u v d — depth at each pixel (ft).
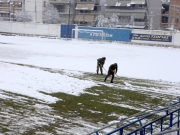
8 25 229.45
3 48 130.41
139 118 35.06
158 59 118.73
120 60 111.34
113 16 272.10
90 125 40.88
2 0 328.08
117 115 46.68
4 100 47.21
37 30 222.69
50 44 162.30
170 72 91.61
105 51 140.05
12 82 58.54
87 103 51.49
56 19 281.54
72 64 96.48
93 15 301.22
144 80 77.71
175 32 184.65
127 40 196.54
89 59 110.11
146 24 276.62
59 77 68.44
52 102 49.52
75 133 37.35
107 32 201.67
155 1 280.92
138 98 58.03
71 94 55.77
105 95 57.98
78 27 209.97
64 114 44.50
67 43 174.19
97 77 76.95
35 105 46.85
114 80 74.69
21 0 326.85
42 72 72.33
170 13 283.59
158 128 40.96
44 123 39.60
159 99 58.39
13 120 39.27
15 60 96.63
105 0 305.53
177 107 39.93
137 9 282.56
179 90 67.46
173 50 162.61
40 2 285.23
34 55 113.09
